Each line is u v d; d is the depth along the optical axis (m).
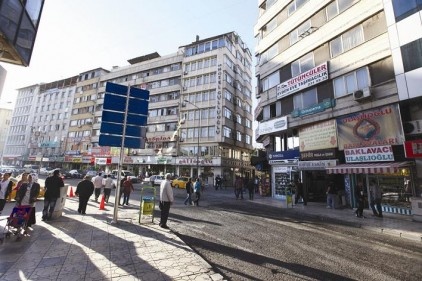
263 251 5.91
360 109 13.94
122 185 12.94
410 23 11.90
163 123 43.41
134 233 6.75
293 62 19.19
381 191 12.23
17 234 5.71
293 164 18.92
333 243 6.94
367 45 13.95
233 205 15.16
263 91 22.48
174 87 43.66
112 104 8.62
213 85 39.66
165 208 7.90
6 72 4.91
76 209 10.73
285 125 19.00
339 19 15.69
